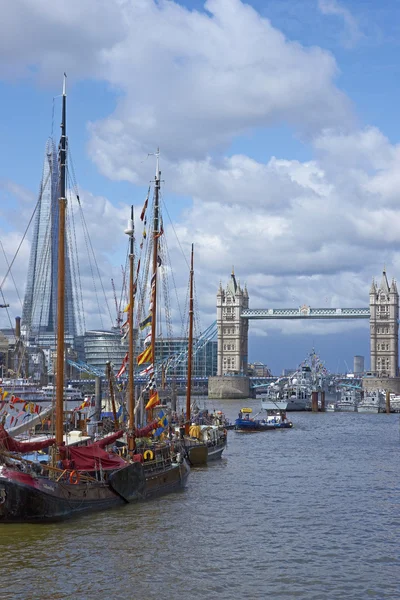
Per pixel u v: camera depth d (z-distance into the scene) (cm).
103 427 8831
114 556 4791
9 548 4891
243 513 6234
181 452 7662
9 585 4222
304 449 11975
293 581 4422
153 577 4419
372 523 5931
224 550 5028
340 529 5716
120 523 5631
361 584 4388
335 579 4472
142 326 8844
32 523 5428
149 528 5506
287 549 5103
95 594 4116
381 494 7288
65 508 5597
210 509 6350
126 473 6269
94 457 6034
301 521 5969
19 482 5253
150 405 7969
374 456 10875
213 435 10381
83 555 4791
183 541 5219
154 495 6831
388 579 4481
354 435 15162
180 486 7412
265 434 15450
